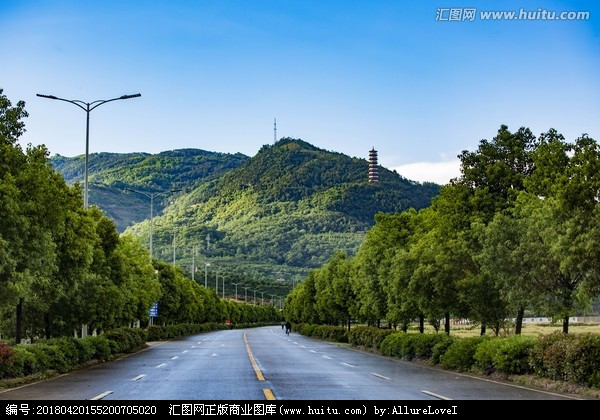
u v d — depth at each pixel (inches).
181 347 2018.9
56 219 1002.1
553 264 925.2
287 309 5753.0
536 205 1003.9
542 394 705.6
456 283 1192.2
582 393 714.2
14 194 888.9
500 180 1181.7
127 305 1989.4
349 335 2226.9
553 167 1024.9
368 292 1852.9
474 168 1209.4
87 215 1302.9
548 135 1213.7
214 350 1809.8
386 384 815.1
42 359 968.3
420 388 764.6
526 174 1212.5
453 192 1220.5
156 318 3159.5
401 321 1614.2
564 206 816.9
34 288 1075.9
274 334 3868.1
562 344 804.0
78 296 1328.7
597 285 791.7
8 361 856.9
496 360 931.3
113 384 820.6
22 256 932.6
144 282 2210.9
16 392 727.7
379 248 1756.9
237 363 1232.2
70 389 759.1
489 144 1227.9
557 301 944.9
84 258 1189.7
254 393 700.7
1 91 973.2
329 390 735.1
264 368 1093.8
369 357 1494.8
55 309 1338.6
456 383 837.8
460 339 1187.3
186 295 3437.5
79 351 1168.8
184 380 869.2
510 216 1127.0
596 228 769.6
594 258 771.4
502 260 978.1
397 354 1482.5
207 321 5009.8
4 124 959.6
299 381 850.1
